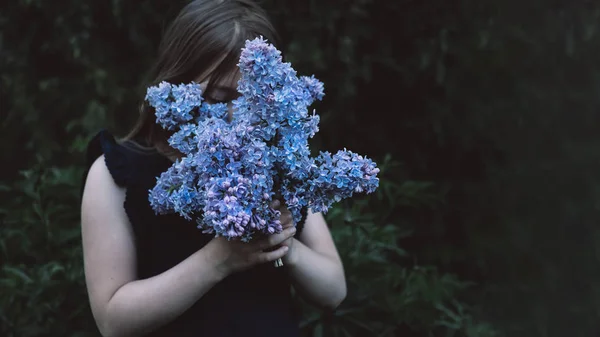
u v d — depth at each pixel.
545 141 2.95
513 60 2.77
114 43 2.62
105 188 1.12
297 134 0.97
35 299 1.77
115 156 1.14
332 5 2.51
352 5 2.52
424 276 1.96
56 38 2.58
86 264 1.12
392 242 1.98
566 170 3.00
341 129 2.68
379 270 1.83
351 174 0.98
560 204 3.01
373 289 1.80
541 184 2.97
